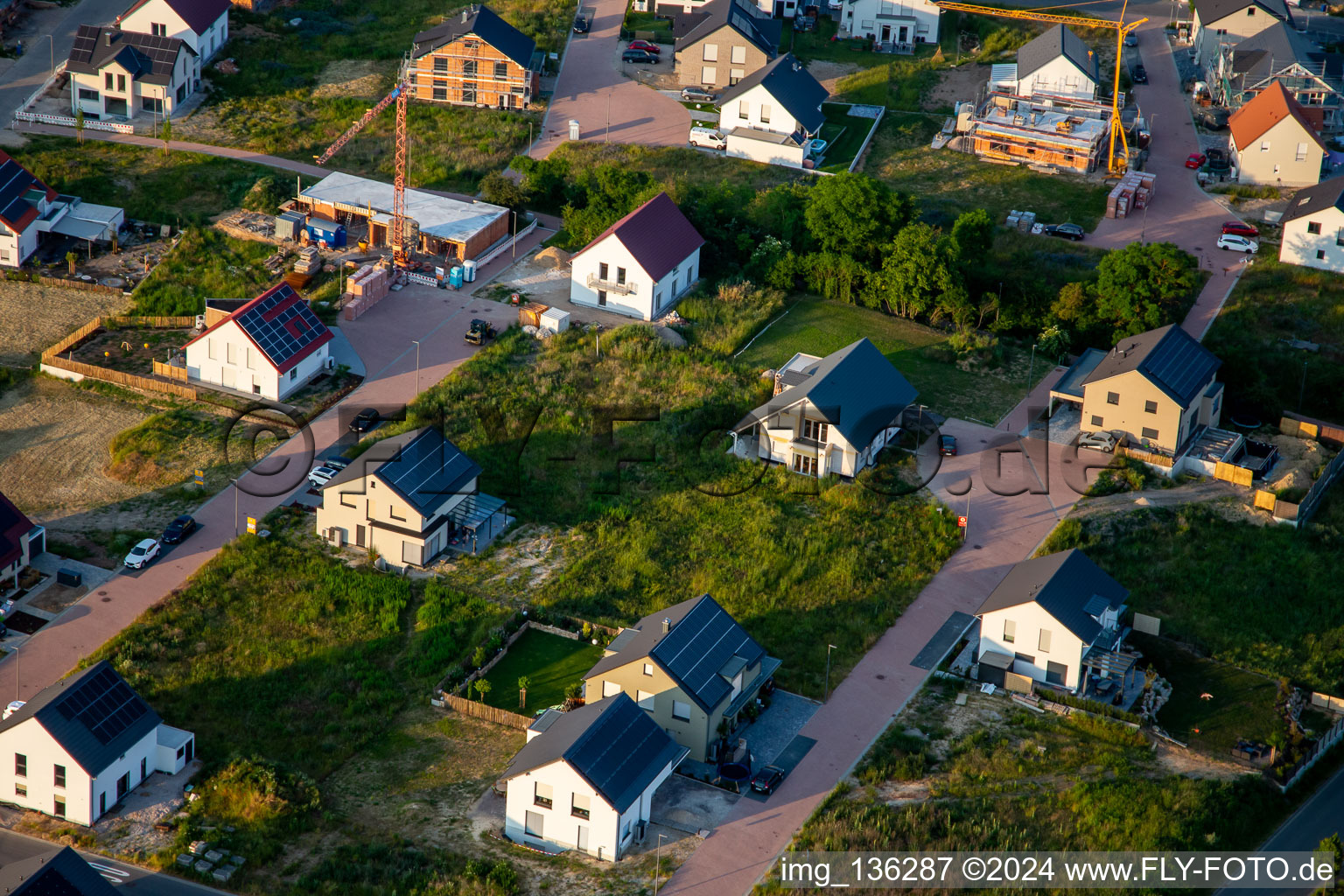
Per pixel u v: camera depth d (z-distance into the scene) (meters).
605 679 83.25
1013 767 81.56
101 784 76.62
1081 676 87.44
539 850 75.75
